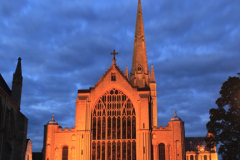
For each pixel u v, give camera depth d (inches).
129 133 3100.4
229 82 2390.5
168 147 3102.9
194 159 4790.8
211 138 2383.1
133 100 3159.5
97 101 3216.0
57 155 3169.3
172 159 3061.0
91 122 3159.5
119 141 3088.1
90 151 3075.8
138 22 4931.1
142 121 3063.5
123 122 3134.8
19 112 2519.7
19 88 2659.9
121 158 3041.3
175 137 3105.3
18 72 2699.3
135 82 4382.4
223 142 2287.2
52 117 3319.4
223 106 2393.0
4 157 2158.0
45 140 3193.9
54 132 3223.4
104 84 3225.9
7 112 2247.8
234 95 2335.1
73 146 3179.1
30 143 3184.1
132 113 3139.8
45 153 3161.9
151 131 3110.2
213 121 2368.4
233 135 2253.9
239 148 2201.0
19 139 2468.0
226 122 2316.7
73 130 3216.0
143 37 4857.3
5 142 2192.4
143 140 3011.8
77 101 3358.8
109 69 3270.2
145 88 3171.8
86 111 3161.9
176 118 3176.7
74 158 3149.6
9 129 2245.3
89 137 3088.1
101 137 3120.1
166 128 3152.1
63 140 3198.8
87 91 3213.6
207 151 4803.2
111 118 3152.1
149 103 3250.5
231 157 2199.8
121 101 3179.1
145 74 4739.2
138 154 2992.1
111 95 3213.6
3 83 2578.7
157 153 3095.5
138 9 5036.9
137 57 4719.5
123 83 3211.1
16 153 2437.3
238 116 2266.2
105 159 3056.1
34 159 4589.1
